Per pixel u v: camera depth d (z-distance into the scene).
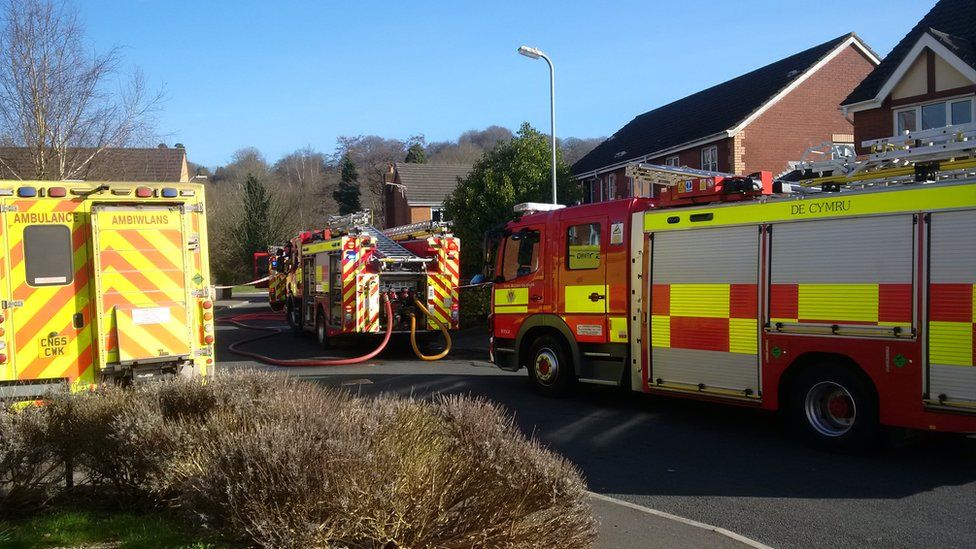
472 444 4.20
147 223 8.29
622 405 10.22
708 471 7.08
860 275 7.27
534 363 11.01
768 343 7.99
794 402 7.91
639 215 9.38
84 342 8.05
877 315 7.14
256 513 3.77
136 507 5.32
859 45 27.28
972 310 6.55
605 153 35.47
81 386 6.66
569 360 10.59
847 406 7.54
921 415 6.85
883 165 7.79
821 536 5.36
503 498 3.93
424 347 17.19
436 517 3.94
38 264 7.88
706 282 8.58
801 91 26.73
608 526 5.48
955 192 6.68
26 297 7.83
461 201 21.91
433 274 16.27
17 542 4.63
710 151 27.28
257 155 85.00
